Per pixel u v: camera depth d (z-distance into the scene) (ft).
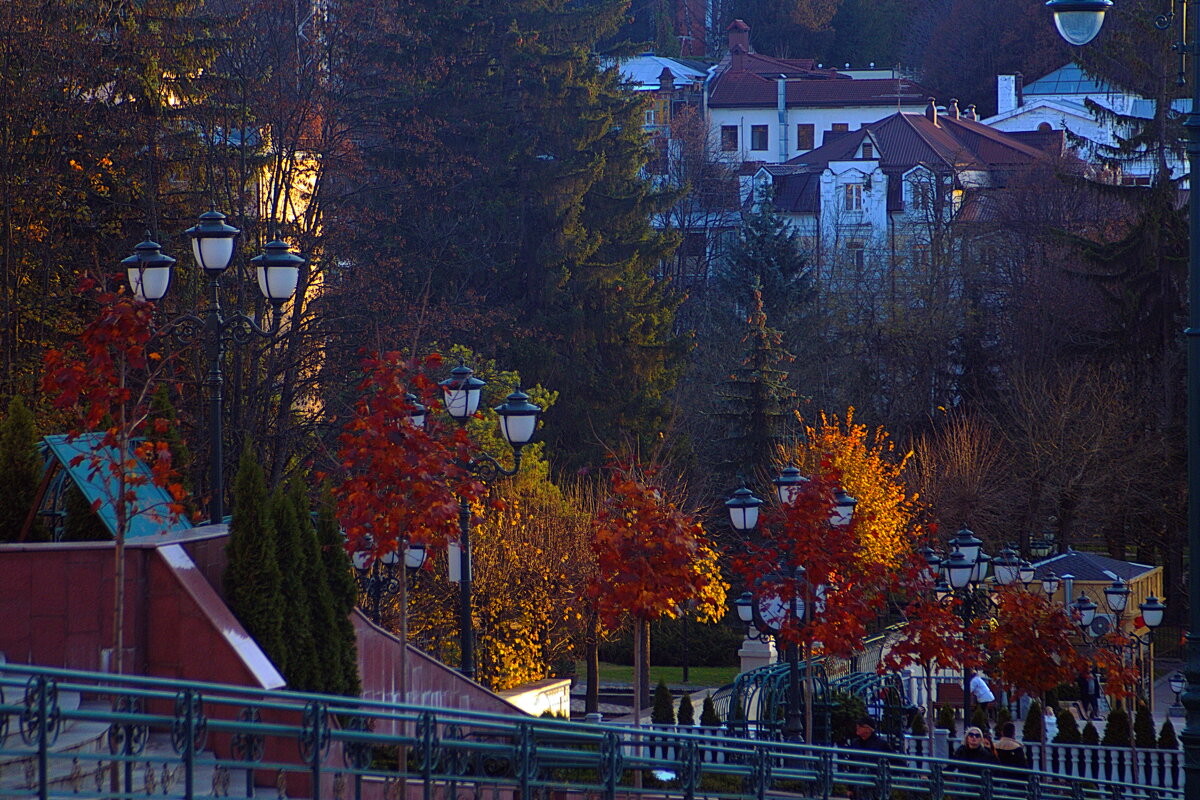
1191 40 173.37
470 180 599.16
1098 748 336.29
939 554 379.76
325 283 457.68
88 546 150.61
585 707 424.87
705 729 268.00
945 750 351.87
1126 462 603.67
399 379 179.73
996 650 324.39
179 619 150.20
